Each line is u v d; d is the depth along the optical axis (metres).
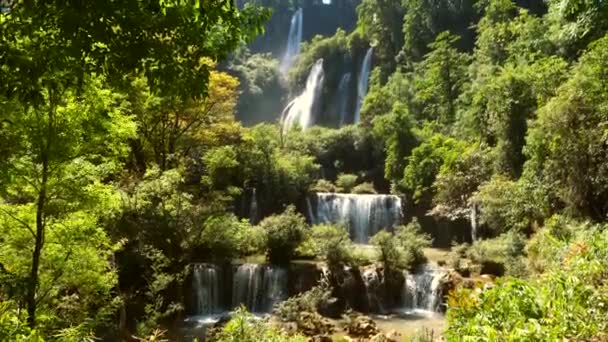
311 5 68.88
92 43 3.59
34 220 8.20
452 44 41.78
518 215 18.22
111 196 8.73
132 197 15.27
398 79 39.28
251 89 54.00
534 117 20.08
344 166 36.38
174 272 16.94
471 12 42.56
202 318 17.08
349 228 27.77
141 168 20.72
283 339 8.41
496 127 21.92
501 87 21.62
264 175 27.30
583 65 15.73
